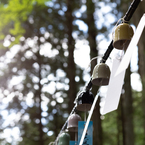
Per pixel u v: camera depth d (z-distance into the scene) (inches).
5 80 715.4
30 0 416.2
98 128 415.5
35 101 730.8
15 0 407.5
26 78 727.7
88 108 97.4
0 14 413.4
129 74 404.8
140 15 364.5
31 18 587.2
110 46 84.8
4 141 705.6
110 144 625.6
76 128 115.7
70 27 531.5
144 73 372.2
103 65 87.2
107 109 67.6
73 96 477.1
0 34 450.6
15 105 740.0
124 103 401.1
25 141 685.9
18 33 462.9
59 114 691.4
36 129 702.5
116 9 532.4
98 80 90.1
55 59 680.4
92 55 444.8
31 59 704.4
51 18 597.6
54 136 681.0
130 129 389.4
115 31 77.5
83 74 631.2
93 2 480.7
